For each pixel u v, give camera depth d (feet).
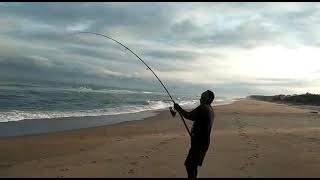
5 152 32.04
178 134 45.98
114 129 50.75
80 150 33.58
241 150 32.78
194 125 19.77
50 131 47.01
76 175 23.98
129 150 33.17
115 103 119.55
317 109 132.87
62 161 28.48
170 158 29.37
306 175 24.32
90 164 27.25
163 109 101.81
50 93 139.95
